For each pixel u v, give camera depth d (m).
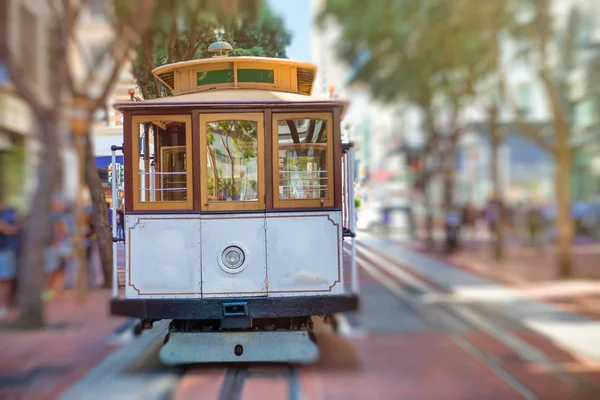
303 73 5.89
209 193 4.98
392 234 13.05
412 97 9.12
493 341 5.65
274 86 5.70
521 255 12.93
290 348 5.11
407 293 7.77
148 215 4.95
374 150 11.23
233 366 5.14
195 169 4.98
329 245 4.97
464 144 14.61
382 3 7.46
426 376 4.54
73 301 6.65
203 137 5.00
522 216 14.68
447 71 8.75
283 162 5.01
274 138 5.01
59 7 6.00
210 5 6.38
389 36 7.64
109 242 6.35
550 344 5.43
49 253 6.68
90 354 5.15
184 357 5.06
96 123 6.17
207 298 4.91
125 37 6.11
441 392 4.20
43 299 6.23
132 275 4.94
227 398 4.29
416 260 11.02
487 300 7.60
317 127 5.04
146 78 6.45
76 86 6.12
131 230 4.95
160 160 5.04
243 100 5.01
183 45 6.56
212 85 5.69
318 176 5.02
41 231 6.33
